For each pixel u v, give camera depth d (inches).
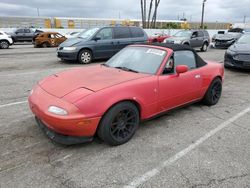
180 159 124.9
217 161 123.9
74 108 116.6
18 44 985.5
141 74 150.9
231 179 110.2
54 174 110.2
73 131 119.3
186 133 154.4
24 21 1605.6
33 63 422.0
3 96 218.5
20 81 277.1
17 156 123.0
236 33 816.9
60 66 392.8
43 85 141.6
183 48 175.2
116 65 170.9
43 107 122.6
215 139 147.6
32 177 107.7
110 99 124.9
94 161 121.0
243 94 243.9
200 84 185.0
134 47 182.7
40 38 823.7
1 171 110.9
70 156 124.6
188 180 108.9
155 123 168.1
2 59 472.1
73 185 103.6
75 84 134.0
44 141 138.1
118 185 104.6
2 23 1544.0
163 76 153.9
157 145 138.3
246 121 176.4
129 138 140.9
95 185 104.0
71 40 433.4
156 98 149.9
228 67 375.9
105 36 439.5
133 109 138.1
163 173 113.3
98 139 141.6
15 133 146.8
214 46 812.0
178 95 166.2
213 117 182.1
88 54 423.8
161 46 171.6
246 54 338.0
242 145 140.9
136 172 113.5
